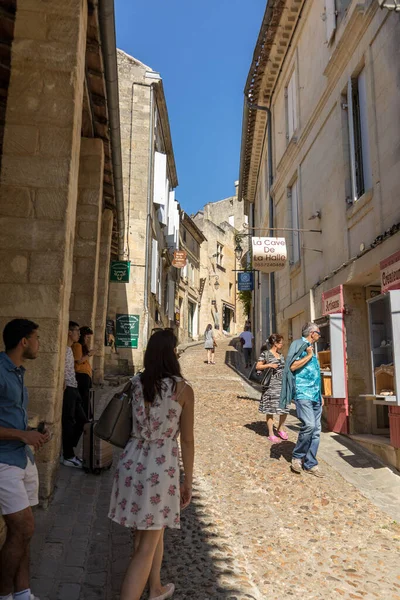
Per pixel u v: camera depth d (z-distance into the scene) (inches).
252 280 885.2
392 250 257.1
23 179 197.6
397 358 231.8
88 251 328.8
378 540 178.1
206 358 872.3
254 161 795.4
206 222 1505.9
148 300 673.6
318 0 400.8
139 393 121.0
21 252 193.5
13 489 115.1
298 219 462.0
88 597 128.3
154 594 127.8
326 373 330.6
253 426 340.5
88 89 272.1
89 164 328.2
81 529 167.0
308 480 236.5
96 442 222.8
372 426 314.0
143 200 660.7
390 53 269.3
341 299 325.4
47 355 188.5
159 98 736.3
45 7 207.2
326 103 377.4
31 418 184.4
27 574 119.3
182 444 122.6
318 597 137.9
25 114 201.3
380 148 281.9
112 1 212.5
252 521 188.7
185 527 178.7
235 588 137.9
